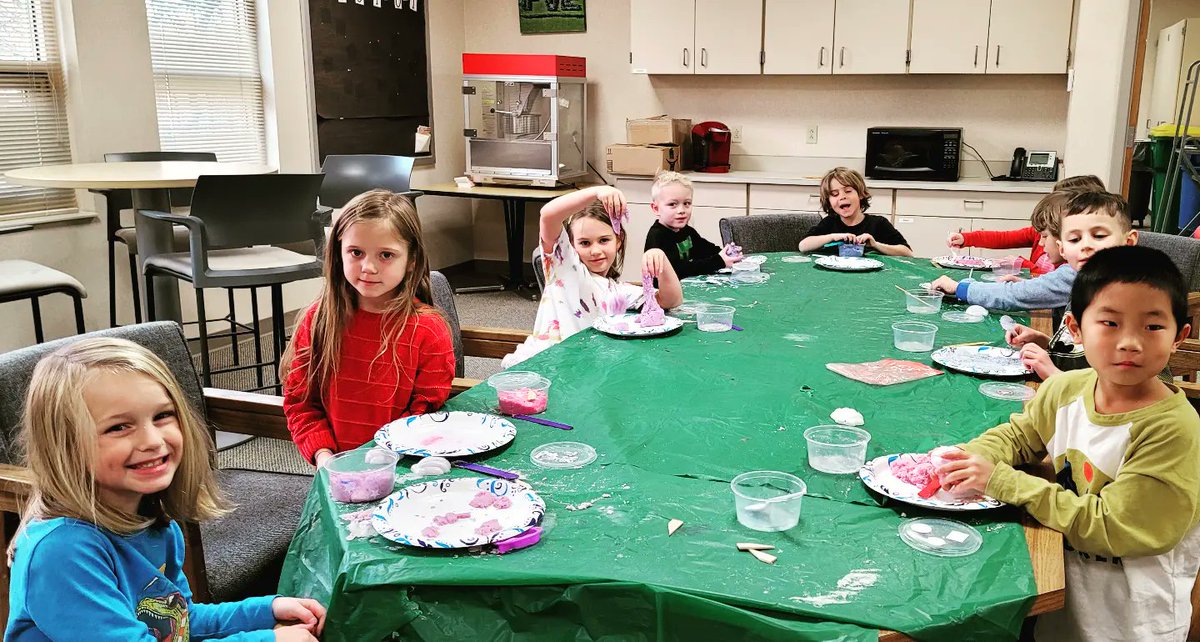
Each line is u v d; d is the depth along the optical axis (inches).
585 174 242.2
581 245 97.7
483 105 245.6
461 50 258.7
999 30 193.6
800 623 38.3
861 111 222.8
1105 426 49.9
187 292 181.6
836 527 46.4
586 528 46.5
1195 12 181.5
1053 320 97.7
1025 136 210.1
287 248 185.6
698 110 237.8
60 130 161.6
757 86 230.7
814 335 87.5
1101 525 45.9
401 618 42.4
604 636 41.3
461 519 46.9
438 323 72.7
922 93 216.5
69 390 43.1
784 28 210.2
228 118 192.2
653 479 52.7
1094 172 177.5
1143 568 47.7
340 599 42.8
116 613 43.2
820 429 59.1
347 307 71.2
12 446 61.4
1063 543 46.9
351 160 177.9
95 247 166.1
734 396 67.9
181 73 180.4
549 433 60.5
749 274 121.0
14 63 153.4
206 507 51.4
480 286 244.1
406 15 233.9
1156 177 196.9
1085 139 177.2
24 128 156.3
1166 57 185.5
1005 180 207.8
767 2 210.4
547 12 246.1
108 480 44.4
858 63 205.9
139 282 155.6
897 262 131.4
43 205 160.6
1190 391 76.4
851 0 203.3
